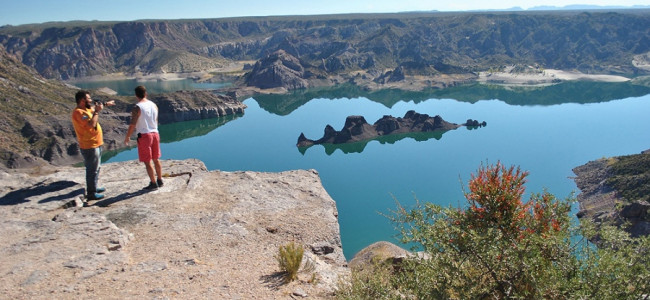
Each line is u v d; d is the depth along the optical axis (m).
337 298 7.49
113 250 8.85
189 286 7.63
